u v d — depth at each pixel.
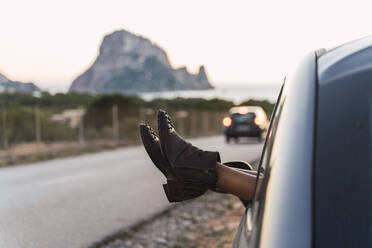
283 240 0.85
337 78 0.98
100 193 8.23
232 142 21.19
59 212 6.76
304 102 0.99
